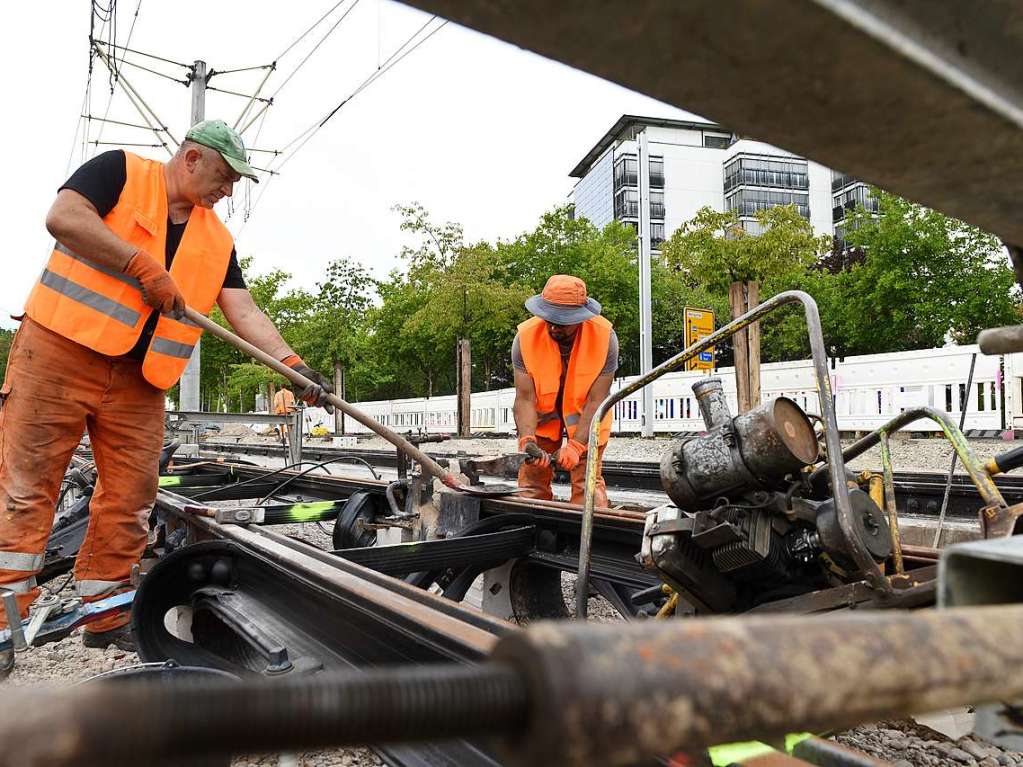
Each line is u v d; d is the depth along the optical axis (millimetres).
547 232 38688
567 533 3568
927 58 507
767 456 2148
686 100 555
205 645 2773
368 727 429
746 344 11406
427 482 4152
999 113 563
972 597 684
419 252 24141
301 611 2338
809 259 12234
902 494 5434
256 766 2193
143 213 3150
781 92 538
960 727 2316
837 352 35844
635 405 21625
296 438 9281
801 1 445
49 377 3016
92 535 3316
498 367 42562
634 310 39469
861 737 2350
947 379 14875
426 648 1697
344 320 33219
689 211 89812
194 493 6355
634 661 426
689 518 2260
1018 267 914
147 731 368
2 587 2961
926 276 27078
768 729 463
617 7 449
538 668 412
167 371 3273
